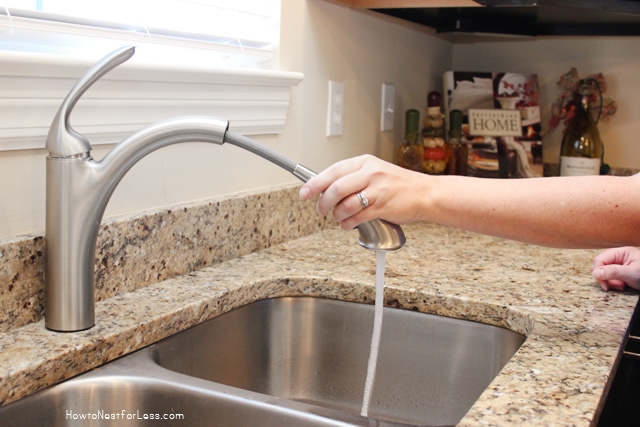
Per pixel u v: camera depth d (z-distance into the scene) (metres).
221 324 0.99
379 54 1.65
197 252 1.08
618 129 1.90
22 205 0.83
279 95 1.24
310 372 1.11
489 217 0.81
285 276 1.09
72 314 0.79
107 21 0.93
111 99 0.91
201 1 1.11
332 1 1.40
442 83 2.05
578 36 1.88
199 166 1.11
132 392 0.77
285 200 1.29
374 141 1.68
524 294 1.04
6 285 0.78
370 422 0.69
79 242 0.78
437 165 1.70
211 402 0.75
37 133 0.83
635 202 0.79
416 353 1.06
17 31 0.83
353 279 1.08
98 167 0.76
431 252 1.29
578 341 0.84
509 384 0.71
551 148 1.97
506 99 1.85
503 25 1.79
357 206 0.75
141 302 0.92
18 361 0.71
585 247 0.83
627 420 1.12
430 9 1.60
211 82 1.06
